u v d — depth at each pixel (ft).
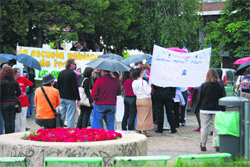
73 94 34.96
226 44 88.69
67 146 19.51
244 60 63.57
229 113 23.00
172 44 80.64
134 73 38.14
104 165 19.86
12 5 69.97
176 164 16.07
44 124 29.07
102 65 30.09
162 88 41.11
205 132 30.78
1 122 34.27
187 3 82.23
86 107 37.17
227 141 23.02
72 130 25.29
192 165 16.14
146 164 16.08
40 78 55.72
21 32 71.67
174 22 80.79
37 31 78.84
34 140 22.29
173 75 41.45
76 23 75.72
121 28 82.28
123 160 15.97
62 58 56.75
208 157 16.47
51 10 72.28
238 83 55.93
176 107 45.83
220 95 30.19
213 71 30.35
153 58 40.81
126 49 96.22
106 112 30.53
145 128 38.09
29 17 71.82
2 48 75.51
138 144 21.33
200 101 30.86
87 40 86.84
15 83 32.65
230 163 16.87
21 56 46.03
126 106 39.73
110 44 89.20
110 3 80.38
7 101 32.27
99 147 19.75
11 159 16.17
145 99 37.99
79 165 15.61
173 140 36.63
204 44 90.17
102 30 83.41
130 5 83.10
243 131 22.82
